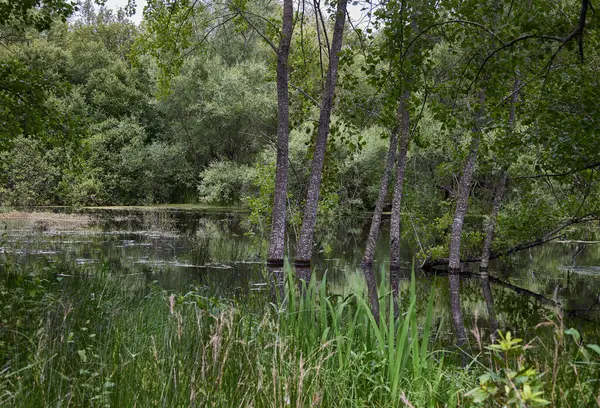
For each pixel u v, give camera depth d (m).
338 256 16.91
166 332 4.65
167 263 13.53
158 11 16.22
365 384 4.30
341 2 12.94
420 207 19.22
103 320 5.90
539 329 8.32
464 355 6.39
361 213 29.73
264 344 4.56
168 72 16.84
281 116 14.66
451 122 8.17
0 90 10.62
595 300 11.12
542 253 19.64
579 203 13.96
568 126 8.52
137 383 3.75
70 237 18.58
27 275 9.28
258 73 35.56
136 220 26.12
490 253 16.39
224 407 3.48
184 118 37.06
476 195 19.84
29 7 9.97
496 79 7.69
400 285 12.48
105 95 39.91
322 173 16.08
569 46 6.61
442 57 16.44
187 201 38.19
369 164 25.47
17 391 3.37
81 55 41.91
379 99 9.23
